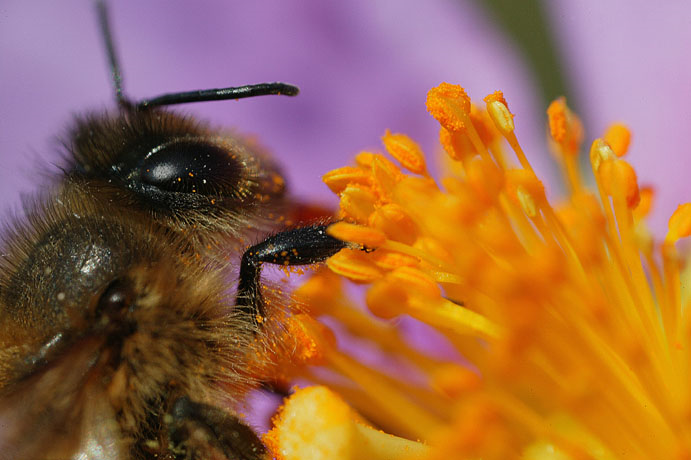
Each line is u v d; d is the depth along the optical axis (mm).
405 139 45
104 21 48
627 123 51
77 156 45
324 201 46
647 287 45
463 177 47
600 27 51
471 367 46
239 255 45
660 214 51
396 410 45
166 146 45
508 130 45
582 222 45
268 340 45
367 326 46
